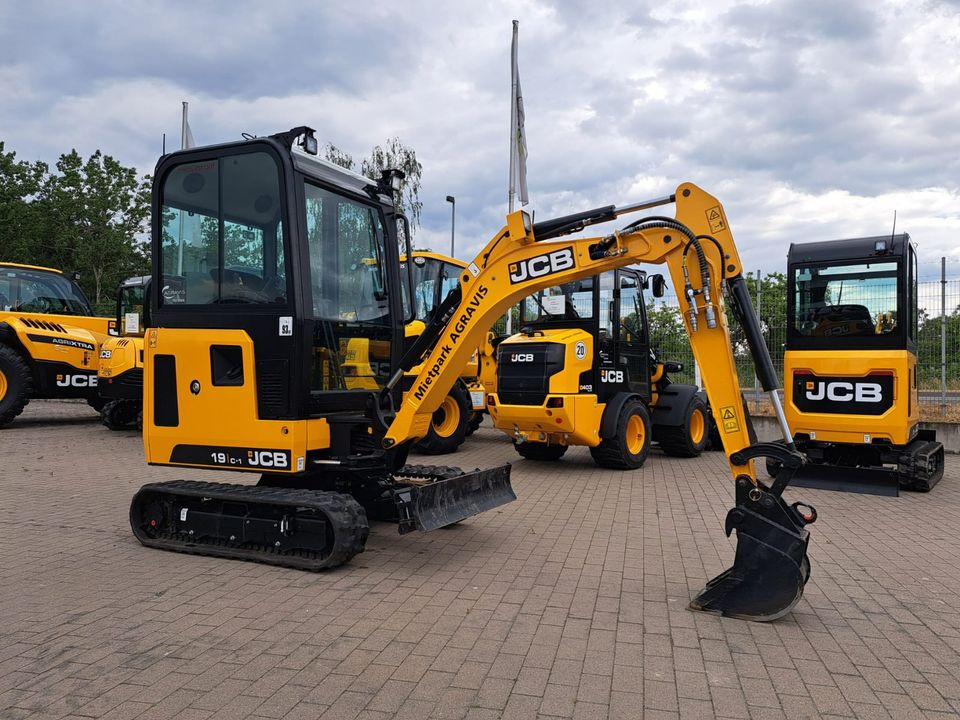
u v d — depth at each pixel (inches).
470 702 127.1
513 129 655.8
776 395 177.3
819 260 349.4
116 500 293.3
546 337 374.3
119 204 2074.3
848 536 252.1
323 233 220.8
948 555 227.6
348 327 229.1
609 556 220.7
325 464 210.2
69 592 182.9
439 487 210.2
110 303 1873.8
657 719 122.1
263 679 134.8
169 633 156.3
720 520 269.6
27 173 1813.5
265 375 207.3
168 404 220.7
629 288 413.4
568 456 442.3
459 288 216.5
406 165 1443.2
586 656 147.3
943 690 134.5
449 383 217.9
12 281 540.4
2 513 269.4
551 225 203.2
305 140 219.8
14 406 503.8
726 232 183.8
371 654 146.7
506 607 175.2
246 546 214.1
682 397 433.7
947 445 468.1
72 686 131.0
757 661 146.3
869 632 162.9
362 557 217.3
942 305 476.1
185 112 407.5
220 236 214.4
